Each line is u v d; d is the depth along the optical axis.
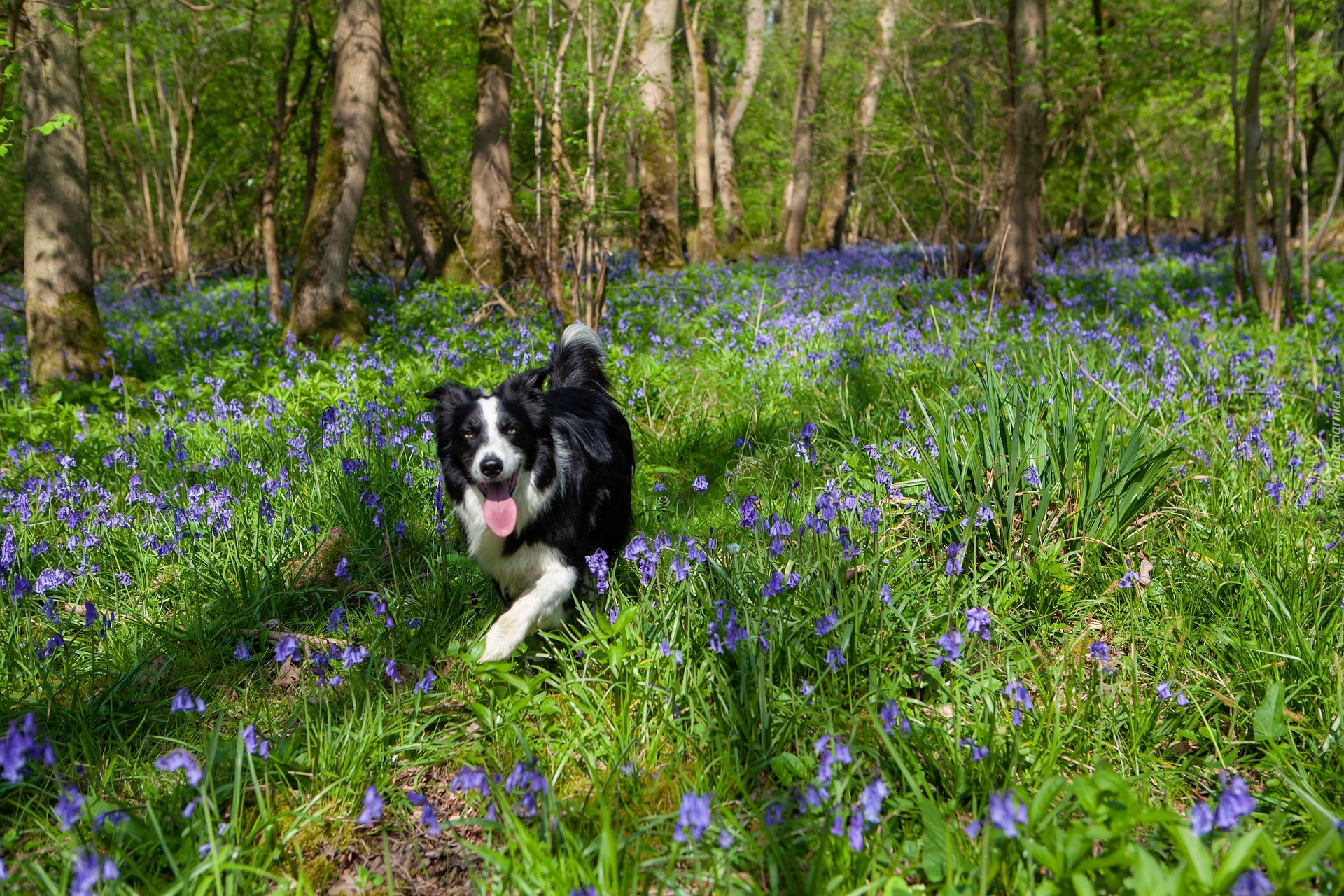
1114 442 4.61
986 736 2.82
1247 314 10.19
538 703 3.23
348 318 9.98
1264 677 3.14
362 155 9.97
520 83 14.12
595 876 2.27
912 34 15.41
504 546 3.75
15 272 25.66
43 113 8.36
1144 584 3.88
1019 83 11.65
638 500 5.23
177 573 4.44
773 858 2.27
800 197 20.84
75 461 5.95
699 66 20.03
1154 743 2.99
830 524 3.88
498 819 2.54
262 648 3.84
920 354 7.70
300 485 5.36
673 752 3.03
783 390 7.07
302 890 2.44
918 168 16.45
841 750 2.41
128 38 17.66
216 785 2.88
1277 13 9.54
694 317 10.67
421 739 3.16
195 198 22.86
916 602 3.63
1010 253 12.14
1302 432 5.82
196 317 14.06
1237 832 2.26
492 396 3.75
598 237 9.88
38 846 2.66
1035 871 2.24
